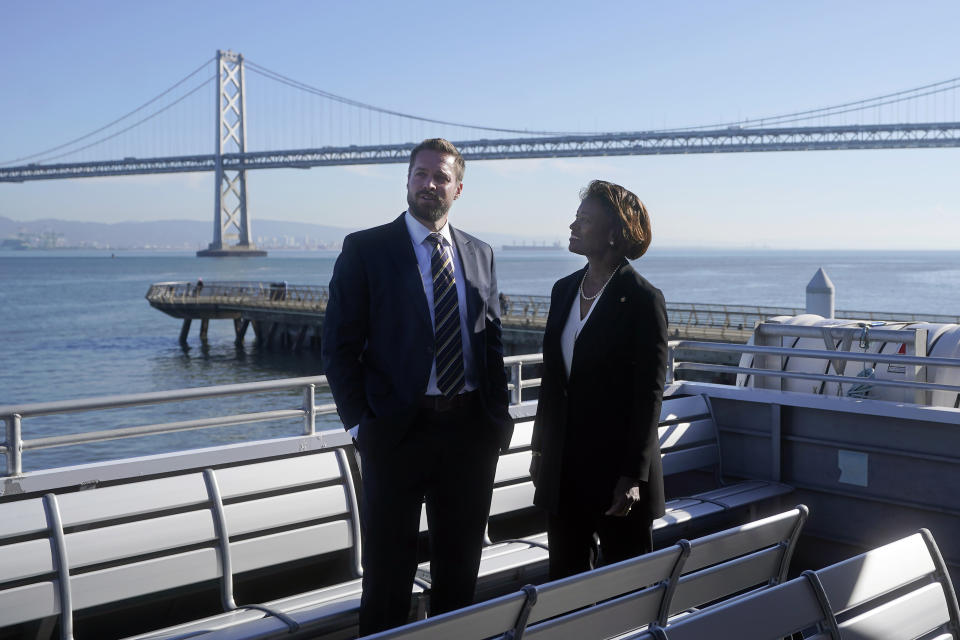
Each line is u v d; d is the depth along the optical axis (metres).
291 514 3.04
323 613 2.68
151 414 25.62
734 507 3.97
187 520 2.81
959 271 162.25
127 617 3.09
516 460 3.74
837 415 4.12
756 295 74.94
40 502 2.58
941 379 4.55
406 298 2.49
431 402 2.50
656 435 2.66
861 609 3.23
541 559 3.30
